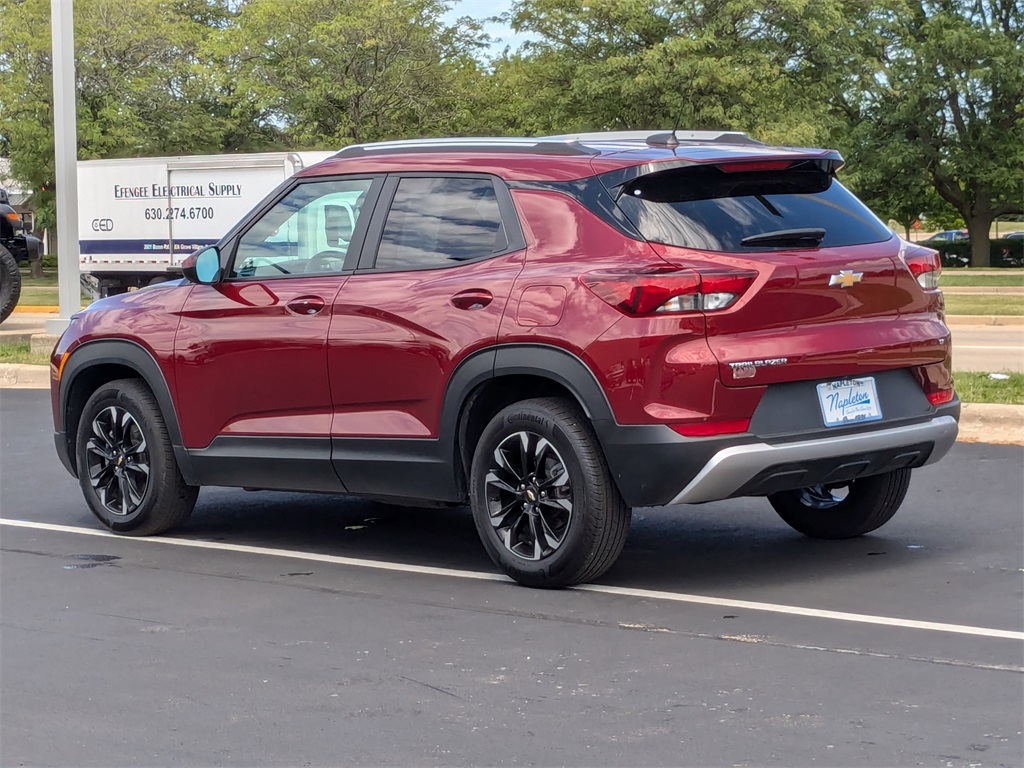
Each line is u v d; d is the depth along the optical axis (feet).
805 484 18.84
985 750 12.89
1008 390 35.83
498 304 19.22
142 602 19.43
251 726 14.07
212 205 83.51
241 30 141.90
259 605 19.15
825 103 143.64
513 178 19.89
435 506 20.95
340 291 21.12
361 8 138.82
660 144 19.88
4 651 17.01
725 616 17.94
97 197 87.10
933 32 166.71
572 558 18.95
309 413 21.58
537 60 138.51
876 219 20.16
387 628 17.76
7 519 25.86
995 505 25.11
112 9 149.28
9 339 59.67
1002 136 169.89
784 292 18.28
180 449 23.11
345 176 21.76
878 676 15.24
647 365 17.92
